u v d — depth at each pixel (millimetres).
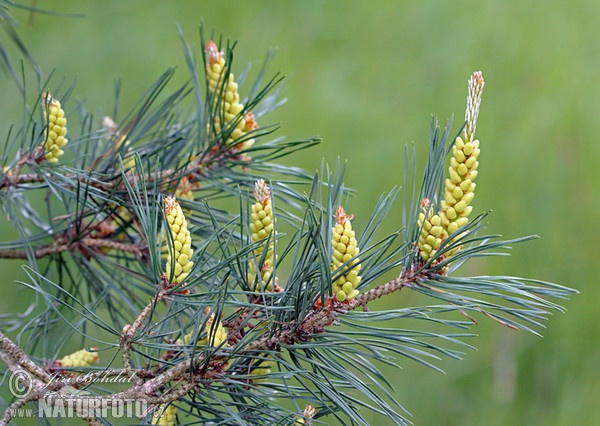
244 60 1855
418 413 1323
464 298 658
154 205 674
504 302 1405
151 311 663
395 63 1839
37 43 1859
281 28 1923
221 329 675
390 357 657
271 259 695
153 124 802
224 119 754
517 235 1538
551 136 1670
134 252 783
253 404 691
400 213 1559
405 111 1744
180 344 679
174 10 1968
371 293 665
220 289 656
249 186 768
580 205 1566
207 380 665
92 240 785
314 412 688
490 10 1904
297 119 1725
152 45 1899
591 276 1470
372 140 1693
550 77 1774
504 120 1701
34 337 788
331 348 664
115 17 1947
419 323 1396
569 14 1893
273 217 665
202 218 787
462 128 661
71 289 813
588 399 1347
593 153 1622
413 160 682
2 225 1377
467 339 1393
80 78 1812
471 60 1814
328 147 1681
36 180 749
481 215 658
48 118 737
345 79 1816
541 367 1376
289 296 662
